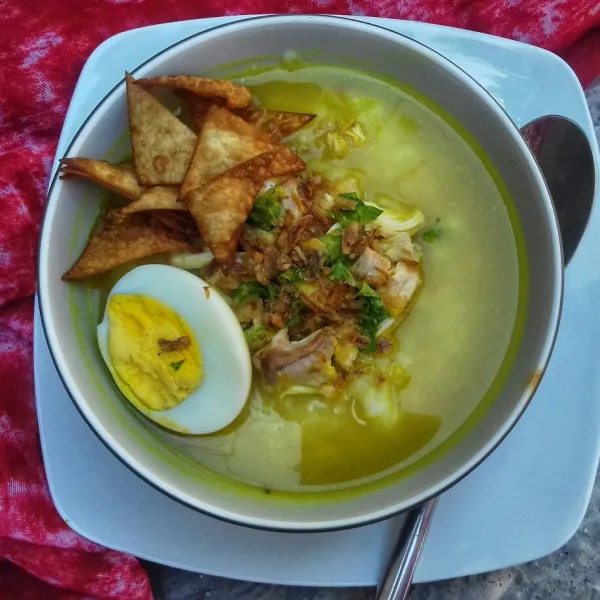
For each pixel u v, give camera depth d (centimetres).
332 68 23
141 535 22
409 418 22
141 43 23
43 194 26
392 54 22
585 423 22
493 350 22
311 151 23
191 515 22
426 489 19
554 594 26
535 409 22
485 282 22
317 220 22
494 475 22
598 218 22
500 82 23
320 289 21
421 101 23
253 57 22
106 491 22
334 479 22
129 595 25
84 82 23
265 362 21
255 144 21
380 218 22
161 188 20
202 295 21
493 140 22
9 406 26
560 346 22
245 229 21
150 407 21
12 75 26
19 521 25
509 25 26
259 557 22
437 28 23
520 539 22
